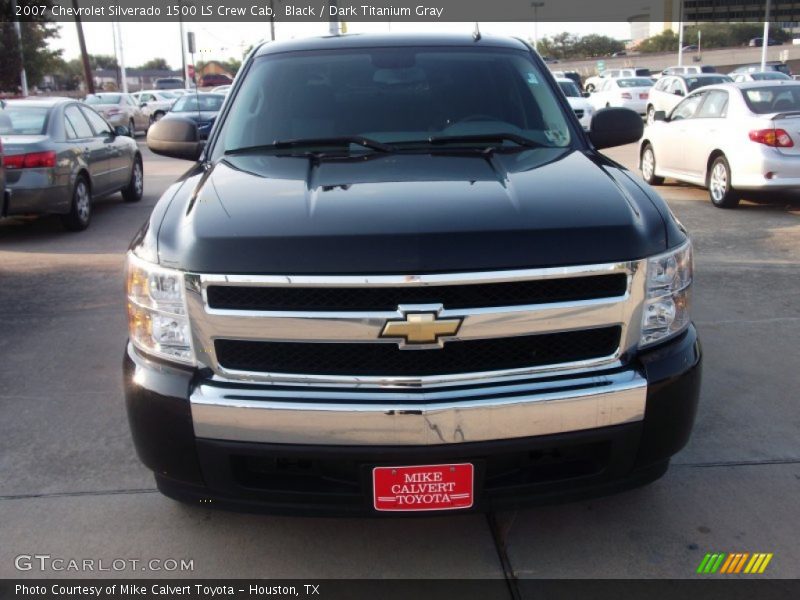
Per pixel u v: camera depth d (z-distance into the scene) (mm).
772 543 3074
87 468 3727
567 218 2674
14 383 4785
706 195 11398
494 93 4008
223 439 2611
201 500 2775
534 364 2629
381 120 3852
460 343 2570
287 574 2947
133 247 2881
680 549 3045
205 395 2600
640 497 3402
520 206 2748
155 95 34812
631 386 2633
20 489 3543
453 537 3150
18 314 6211
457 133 3787
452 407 2527
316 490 2652
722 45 89125
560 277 2553
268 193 2973
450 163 3334
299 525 3242
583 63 73438
